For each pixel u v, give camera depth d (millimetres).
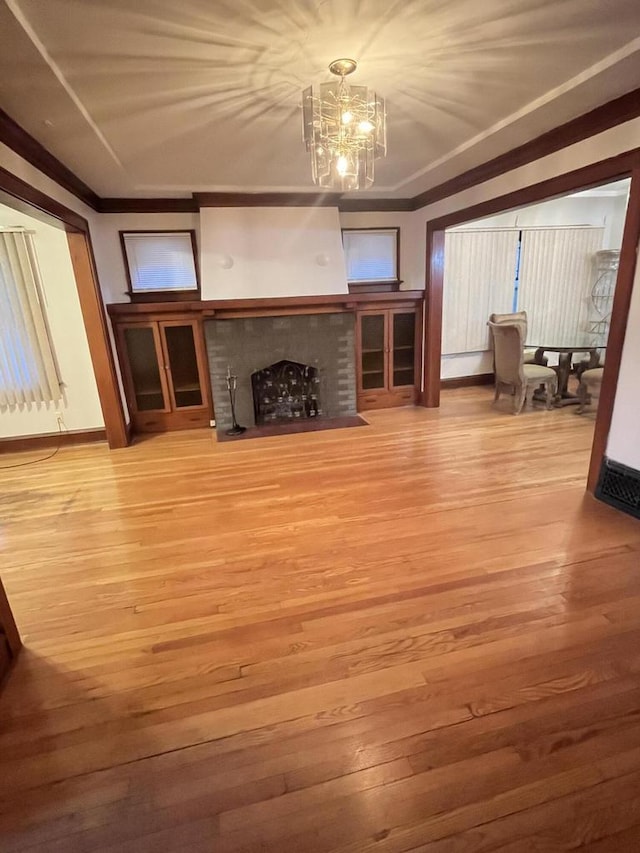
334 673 1706
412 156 3594
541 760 1363
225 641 1891
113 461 4094
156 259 4758
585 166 2857
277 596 2160
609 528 2637
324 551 2514
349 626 1944
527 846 1159
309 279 4781
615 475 2885
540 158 3211
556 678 1644
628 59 2076
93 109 2434
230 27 1788
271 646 1852
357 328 5082
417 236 5145
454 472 3510
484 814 1233
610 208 6035
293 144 3115
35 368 4320
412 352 5422
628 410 2770
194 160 3424
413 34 1884
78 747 1463
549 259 6023
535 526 2684
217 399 4820
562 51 2061
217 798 1298
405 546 2527
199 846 1185
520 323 5176
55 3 1568
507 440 4180
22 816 1271
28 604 2176
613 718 1486
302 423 4977
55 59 1935
